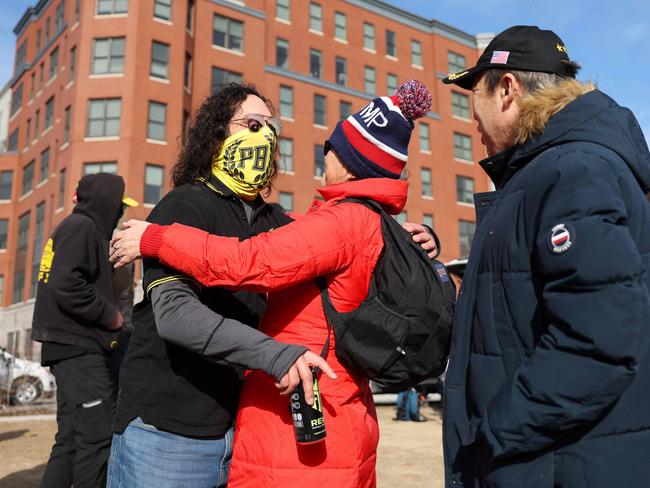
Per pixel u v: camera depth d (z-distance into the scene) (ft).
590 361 4.41
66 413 11.23
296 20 113.80
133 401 6.29
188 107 91.86
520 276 5.17
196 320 5.46
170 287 5.69
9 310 111.14
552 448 4.83
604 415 4.72
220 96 7.15
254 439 5.79
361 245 5.96
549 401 4.49
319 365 5.34
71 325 11.06
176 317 5.52
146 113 86.38
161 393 6.17
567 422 4.48
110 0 89.20
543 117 5.42
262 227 7.40
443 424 5.86
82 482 10.57
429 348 5.95
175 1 91.40
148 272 5.90
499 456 4.79
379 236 6.13
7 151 124.06
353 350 5.77
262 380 5.95
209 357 5.53
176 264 5.57
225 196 6.91
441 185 125.70
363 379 6.20
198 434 6.19
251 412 5.90
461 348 5.74
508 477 4.91
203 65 95.66
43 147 107.24
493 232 5.53
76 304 10.87
